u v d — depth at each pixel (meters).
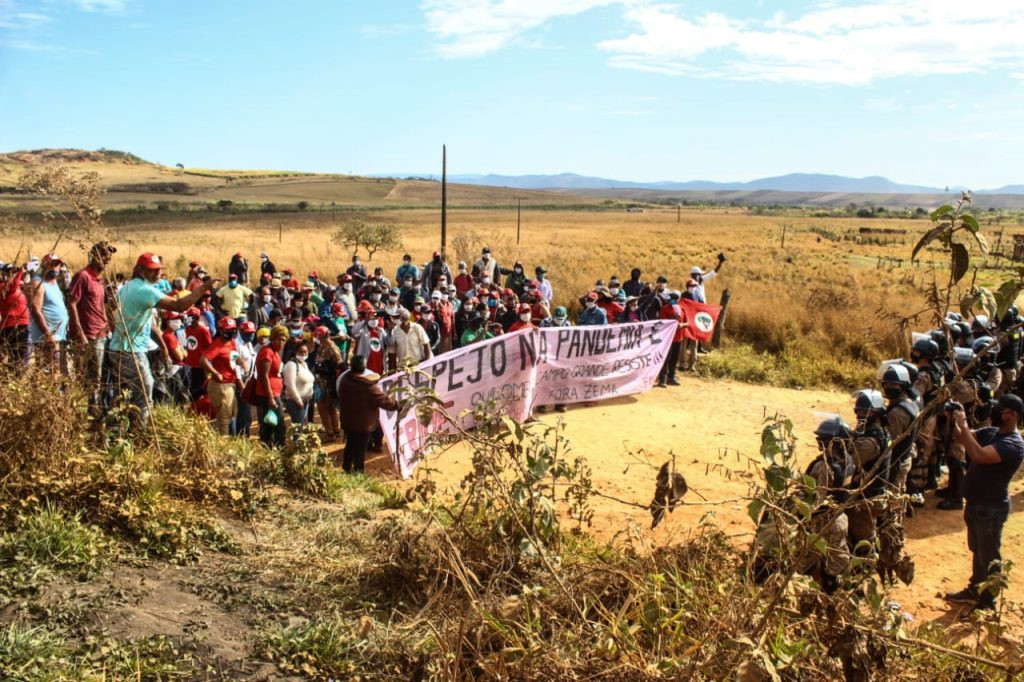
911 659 4.29
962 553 7.86
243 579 5.18
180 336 10.10
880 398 6.12
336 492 7.39
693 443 11.41
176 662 4.07
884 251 58.03
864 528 5.62
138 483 5.75
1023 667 3.92
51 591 4.50
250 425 10.61
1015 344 10.91
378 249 42.78
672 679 3.66
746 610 3.75
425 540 5.48
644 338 14.05
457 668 3.94
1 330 9.66
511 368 11.66
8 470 5.50
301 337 9.77
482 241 44.69
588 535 6.95
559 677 3.84
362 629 4.16
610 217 128.38
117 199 132.00
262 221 87.44
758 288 27.20
